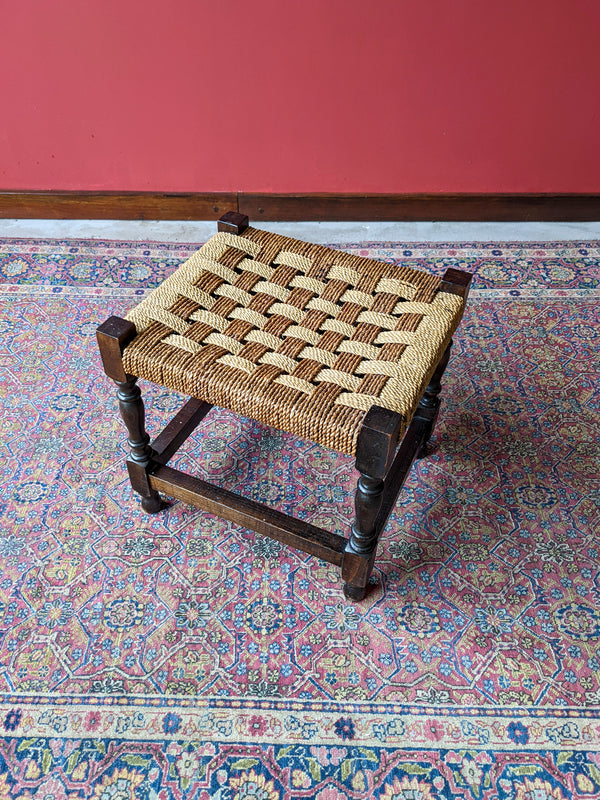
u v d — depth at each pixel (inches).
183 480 42.2
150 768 34.9
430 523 46.1
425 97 64.1
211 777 34.7
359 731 36.4
